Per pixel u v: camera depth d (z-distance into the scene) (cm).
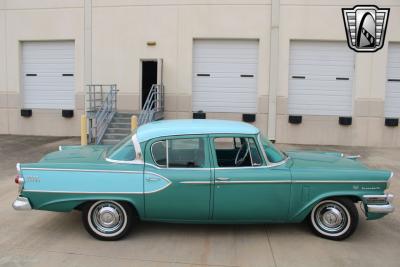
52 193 529
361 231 595
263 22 1570
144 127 580
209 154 538
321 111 1609
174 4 1599
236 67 1622
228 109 1638
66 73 1733
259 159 543
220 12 1584
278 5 1552
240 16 1577
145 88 1681
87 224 540
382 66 1551
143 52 1631
